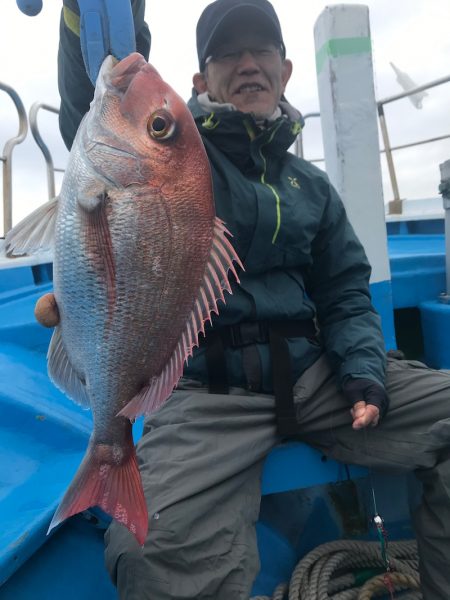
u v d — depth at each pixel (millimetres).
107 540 1250
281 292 1685
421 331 2873
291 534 1748
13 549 1158
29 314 2430
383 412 1559
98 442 1129
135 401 1091
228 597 1219
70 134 1572
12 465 1580
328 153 2348
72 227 1074
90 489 1104
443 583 1421
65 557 1343
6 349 2184
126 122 1060
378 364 1628
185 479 1315
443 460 1493
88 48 1077
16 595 1239
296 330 1692
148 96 1059
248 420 1499
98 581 1331
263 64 1819
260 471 1544
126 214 1057
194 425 1444
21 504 1385
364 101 2240
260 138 1708
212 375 1560
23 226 1100
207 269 1105
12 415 1740
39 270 3254
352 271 1871
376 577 1582
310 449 1640
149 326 1091
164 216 1067
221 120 1687
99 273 1071
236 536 1298
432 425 1511
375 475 1910
